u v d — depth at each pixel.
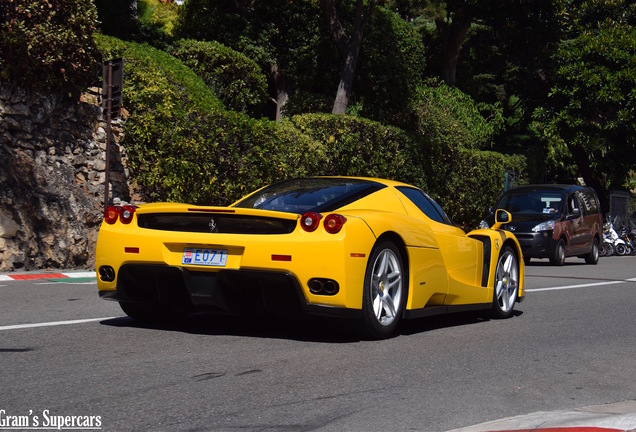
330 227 6.04
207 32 23.47
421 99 28.06
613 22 33.47
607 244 25.47
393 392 4.87
